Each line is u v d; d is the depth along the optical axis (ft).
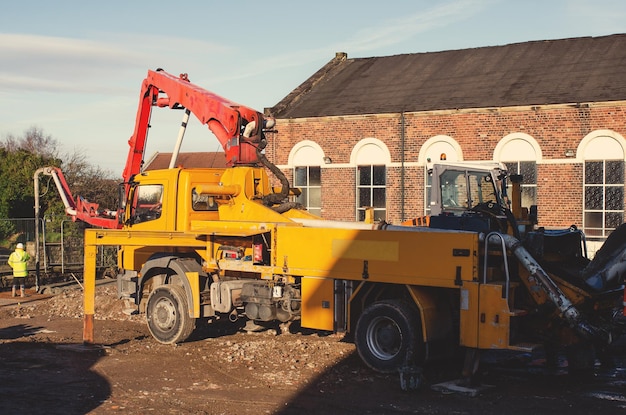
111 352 37.88
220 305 39.68
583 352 31.96
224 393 29.27
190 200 41.60
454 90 90.43
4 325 48.37
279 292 37.35
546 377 32.45
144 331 45.21
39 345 40.37
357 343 33.35
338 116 92.73
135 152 47.50
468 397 28.73
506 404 27.63
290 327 44.91
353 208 92.48
